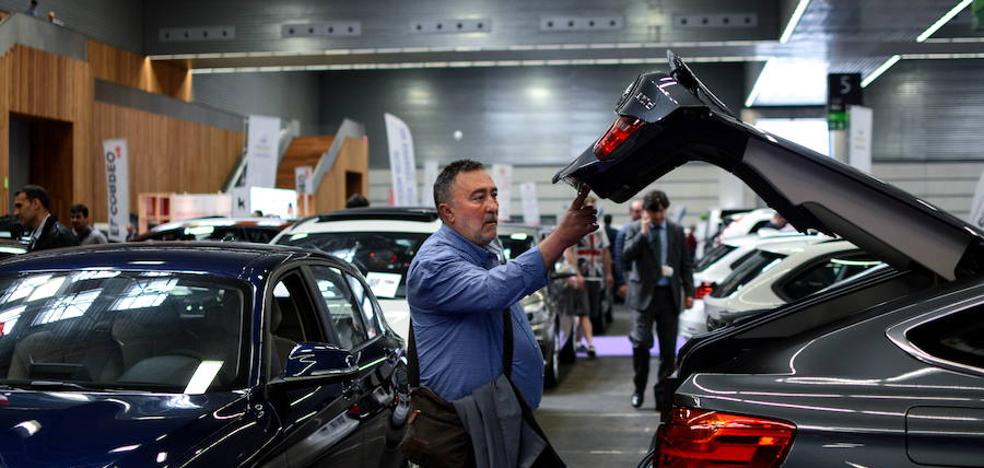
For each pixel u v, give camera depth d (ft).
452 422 10.57
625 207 128.98
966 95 126.93
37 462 10.02
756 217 59.57
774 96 122.01
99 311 13.24
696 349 11.55
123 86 77.05
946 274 9.53
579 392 34.27
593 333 55.72
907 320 9.13
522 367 11.14
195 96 98.17
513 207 131.03
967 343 8.91
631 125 9.63
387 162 132.57
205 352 12.57
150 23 88.99
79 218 37.93
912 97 127.54
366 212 28.66
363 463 13.96
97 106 73.10
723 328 12.04
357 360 15.25
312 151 105.91
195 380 12.17
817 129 126.52
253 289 13.46
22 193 25.48
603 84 130.72
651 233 29.53
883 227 9.64
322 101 134.31
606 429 27.17
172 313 13.10
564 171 10.42
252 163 55.26
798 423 8.80
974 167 126.52
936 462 8.41
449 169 11.23
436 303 10.69
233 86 107.24
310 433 12.30
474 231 11.09
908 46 84.79
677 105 9.42
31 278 13.98
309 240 27.53
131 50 87.20
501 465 10.51
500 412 10.62
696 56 90.43
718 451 8.97
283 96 121.60
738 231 59.62
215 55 88.33
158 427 10.77
